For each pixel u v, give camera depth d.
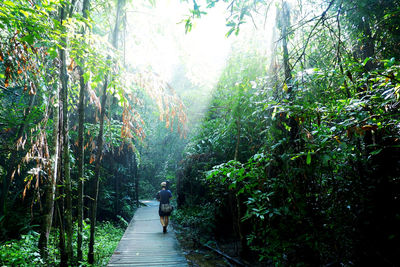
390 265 2.07
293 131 2.77
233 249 5.11
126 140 4.96
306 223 2.58
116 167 9.63
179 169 8.60
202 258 4.96
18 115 5.11
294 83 2.50
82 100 3.95
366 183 2.34
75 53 2.81
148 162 17.36
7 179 5.49
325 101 2.46
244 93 3.79
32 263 3.54
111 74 3.10
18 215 5.79
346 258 2.44
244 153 4.58
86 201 8.28
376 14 2.64
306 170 2.50
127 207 10.38
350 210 2.42
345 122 1.85
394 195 2.19
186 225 7.57
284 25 3.17
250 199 3.00
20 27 2.02
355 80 2.18
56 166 3.55
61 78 3.47
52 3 2.19
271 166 3.04
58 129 3.61
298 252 2.71
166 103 3.61
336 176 2.49
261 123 3.44
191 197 7.61
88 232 5.44
